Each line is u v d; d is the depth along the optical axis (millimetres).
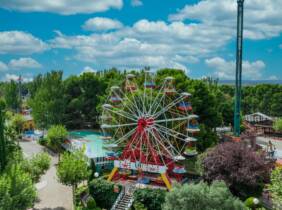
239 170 39750
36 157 47469
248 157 40938
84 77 98125
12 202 32000
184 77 69312
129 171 50844
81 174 43719
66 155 46094
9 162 38562
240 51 71875
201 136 60000
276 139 95125
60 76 90688
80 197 46031
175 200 30250
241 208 29578
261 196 43281
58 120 88188
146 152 47844
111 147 51719
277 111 130125
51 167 61750
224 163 40969
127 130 54719
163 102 52156
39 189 50312
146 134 47969
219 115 72188
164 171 44594
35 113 88250
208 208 28719
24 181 34438
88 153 61531
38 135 91562
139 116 48969
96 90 97938
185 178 50469
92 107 97188
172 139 52562
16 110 143375
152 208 41031
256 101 138625
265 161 42031
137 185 46000
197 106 66000
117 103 61031
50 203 44688
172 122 52125
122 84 69562
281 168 33719
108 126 52594
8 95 141875
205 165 42750
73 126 97250
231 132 95250
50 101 87125
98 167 56500
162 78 65938
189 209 29219
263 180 41062
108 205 44938
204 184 31109
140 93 54812
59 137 68750
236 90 72562
